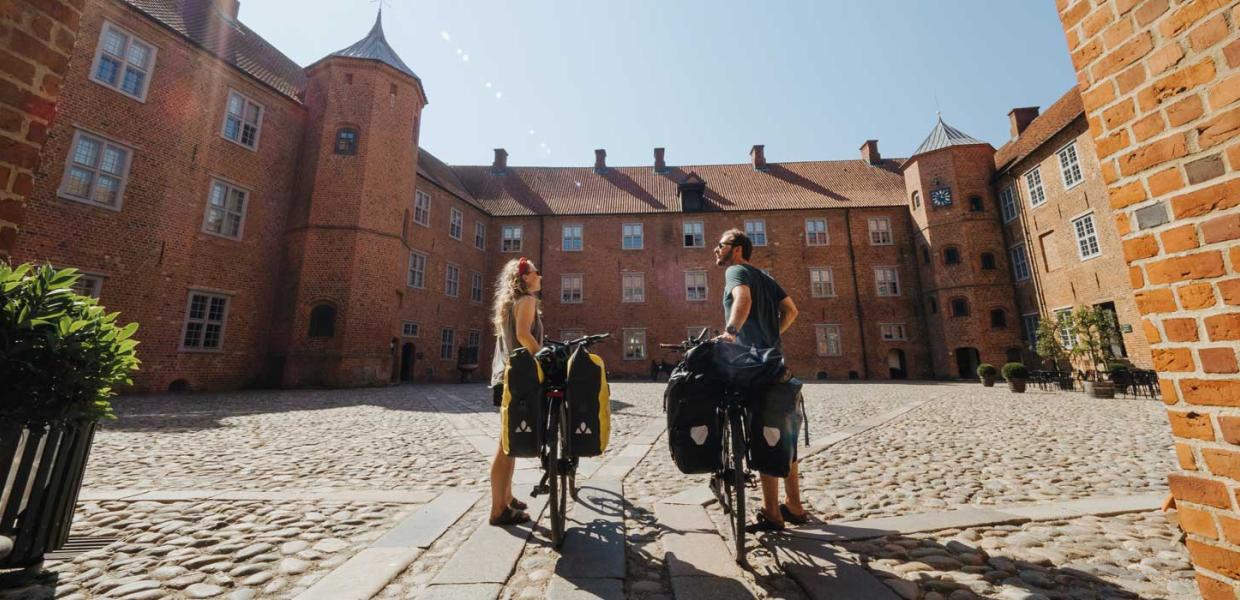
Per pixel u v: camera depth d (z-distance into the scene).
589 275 25.02
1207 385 1.31
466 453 5.21
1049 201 17.59
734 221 25.31
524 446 2.50
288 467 4.52
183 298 13.12
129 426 6.64
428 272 20.59
